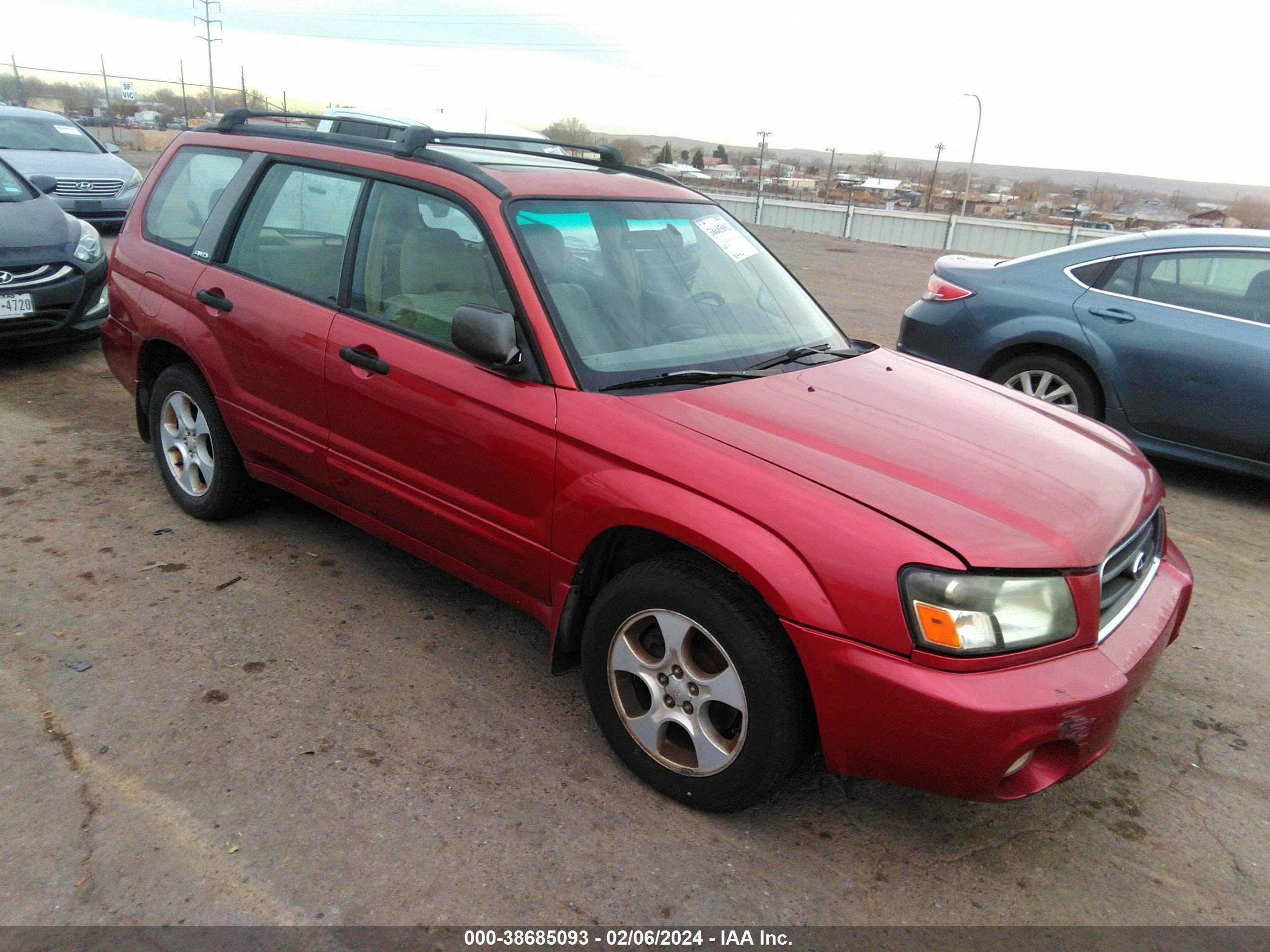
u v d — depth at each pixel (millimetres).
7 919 2172
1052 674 2273
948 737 2207
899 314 11562
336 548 4203
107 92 47094
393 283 3301
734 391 2918
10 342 6418
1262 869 2637
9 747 2756
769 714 2414
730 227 3828
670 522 2494
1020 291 6090
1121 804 2881
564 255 3086
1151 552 2926
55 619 3449
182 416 4250
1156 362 5508
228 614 3584
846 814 2750
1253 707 3445
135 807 2555
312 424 3549
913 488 2436
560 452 2760
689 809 2701
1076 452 2895
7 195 6988
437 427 3064
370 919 2244
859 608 2260
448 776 2771
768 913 2355
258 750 2818
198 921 2207
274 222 3773
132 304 4316
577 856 2492
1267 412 5188
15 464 4895
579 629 2936
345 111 9758
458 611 3742
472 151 3578
